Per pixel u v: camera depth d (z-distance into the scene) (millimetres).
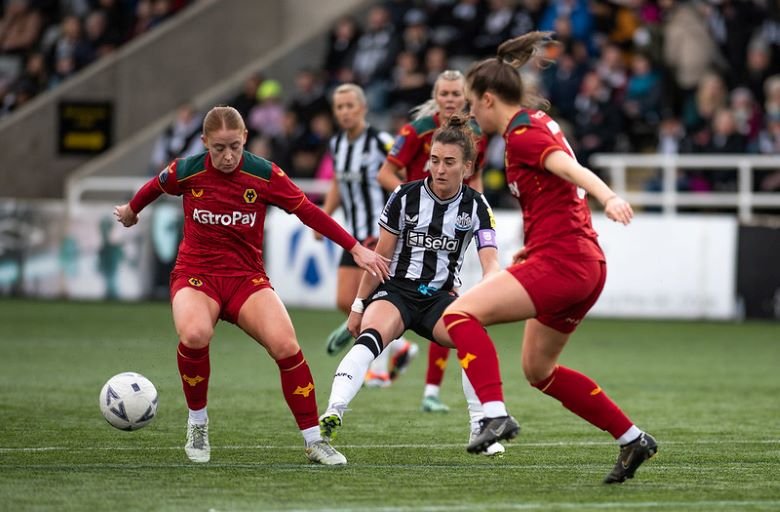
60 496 17891
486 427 18156
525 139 18422
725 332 50625
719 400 31609
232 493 18281
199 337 20531
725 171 57062
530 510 17156
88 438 23969
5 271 64938
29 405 28844
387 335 22094
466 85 19438
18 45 80188
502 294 18484
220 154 20406
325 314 56156
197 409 21328
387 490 18703
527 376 19547
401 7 69000
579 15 64000
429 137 28750
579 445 23953
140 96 73938
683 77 61781
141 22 77250
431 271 22516
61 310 57031
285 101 73812
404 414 28484
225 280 21172
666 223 55250
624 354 43031
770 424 27297
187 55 74750
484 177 58656
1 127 73250
